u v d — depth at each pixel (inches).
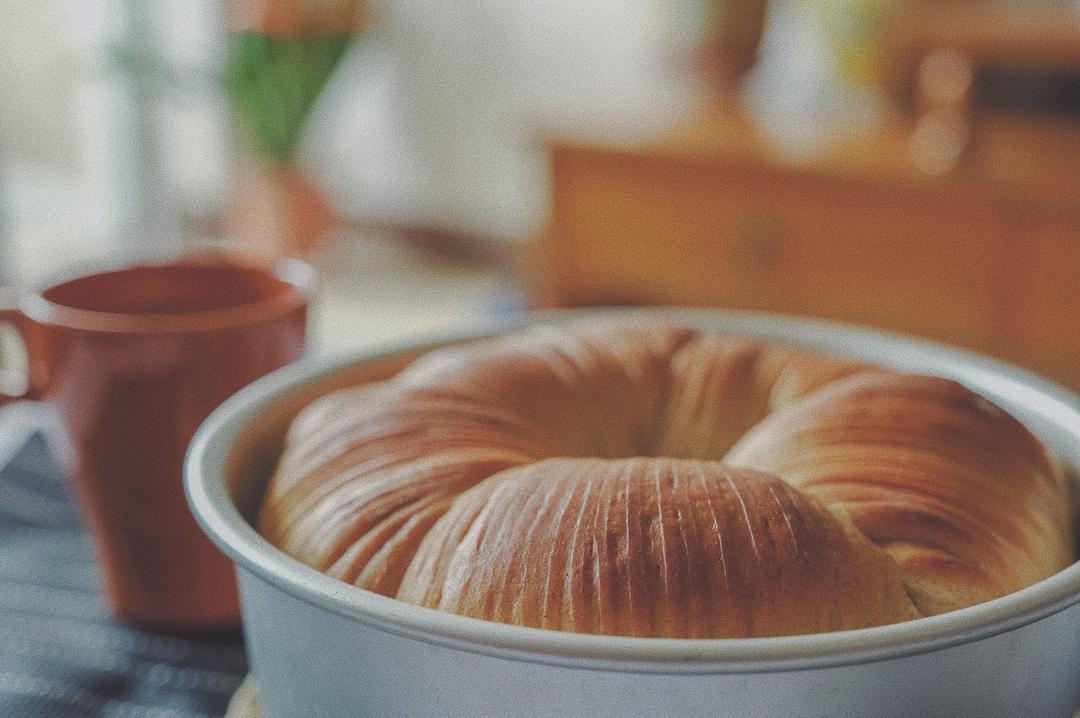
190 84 93.9
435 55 105.8
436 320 90.7
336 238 108.7
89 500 21.6
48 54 84.8
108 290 23.5
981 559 16.4
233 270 24.1
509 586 15.6
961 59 61.1
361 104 110.5
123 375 20.6
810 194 61.0
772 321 21.5
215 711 20.3
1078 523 18.3
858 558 15.9
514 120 103.4
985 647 14.6
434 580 16.1
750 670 14.1
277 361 21.7
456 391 18.5
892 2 66.1
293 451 18.1
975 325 58.5
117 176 89.4
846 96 70.7
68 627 22.0
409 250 108.2
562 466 16.5
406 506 16.9
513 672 14.4
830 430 17.4
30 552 24.1
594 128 67.8
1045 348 57.2
